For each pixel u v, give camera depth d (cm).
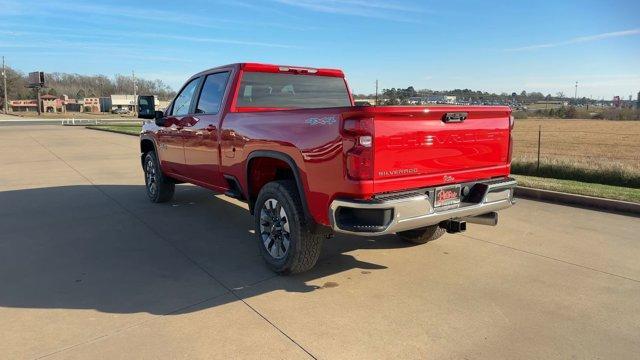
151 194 777
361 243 548
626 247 528
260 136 450
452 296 398
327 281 432
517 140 2138
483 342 324
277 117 429
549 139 2188
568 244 540
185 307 379
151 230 606
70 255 506
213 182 578
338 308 376
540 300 390
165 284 427
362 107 345
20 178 1050
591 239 559
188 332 338
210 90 581
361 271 457
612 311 370
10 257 499
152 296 400
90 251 520
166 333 337
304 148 394
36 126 4247
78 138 2466
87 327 346
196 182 630
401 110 359
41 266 472
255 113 462
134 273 454
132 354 309
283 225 436
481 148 429
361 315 363
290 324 349
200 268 468
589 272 453
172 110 684
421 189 386
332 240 561
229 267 470
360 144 349
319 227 411
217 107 555
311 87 594
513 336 331
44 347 319
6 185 954
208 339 328
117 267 470
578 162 1109
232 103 525
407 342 323
